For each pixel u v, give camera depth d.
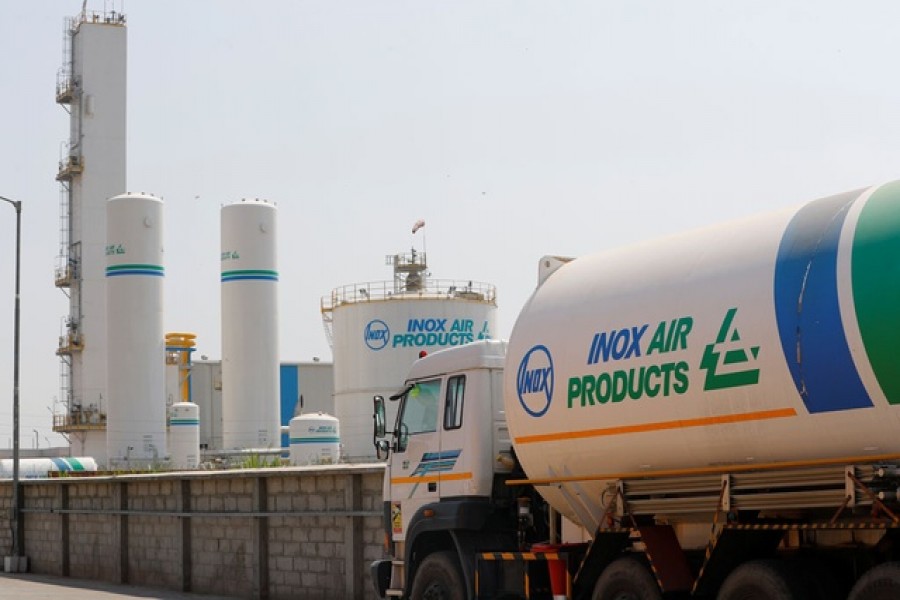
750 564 13.77
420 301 55.19
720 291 13.96
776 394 13.16
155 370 66.00
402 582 19.84
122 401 65.31
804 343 12.84
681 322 14.30
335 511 27.22
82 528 39.91
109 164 74.50
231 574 31.36
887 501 12.27
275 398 69.06
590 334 15.63
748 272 13.72
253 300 68.75
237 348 68.62
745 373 13.45
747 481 13.70
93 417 73.31
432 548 19.62
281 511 29.31
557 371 16.05
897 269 12.15
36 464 61.81
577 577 16.41
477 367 18.62
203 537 32.75
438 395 19.33
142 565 35.94
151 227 66.38
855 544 13.32
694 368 14.02
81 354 74.44
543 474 16.70
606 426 15.32
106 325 68.00
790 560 13.69
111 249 66.38
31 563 43.47
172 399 86.06
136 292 65.81
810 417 12.89
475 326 55.84
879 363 12.16
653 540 15.16
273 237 69.69
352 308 56.16
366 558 26.31
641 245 15.91
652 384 14.56
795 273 13.13
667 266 15.01
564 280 16.77
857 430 12.54
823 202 13.60
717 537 14.11
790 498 13.22
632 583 15.49
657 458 14.80
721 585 14.35
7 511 45.22
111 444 65.31
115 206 66.25
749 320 13.47
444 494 18.91
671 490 14.70
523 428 16.75
